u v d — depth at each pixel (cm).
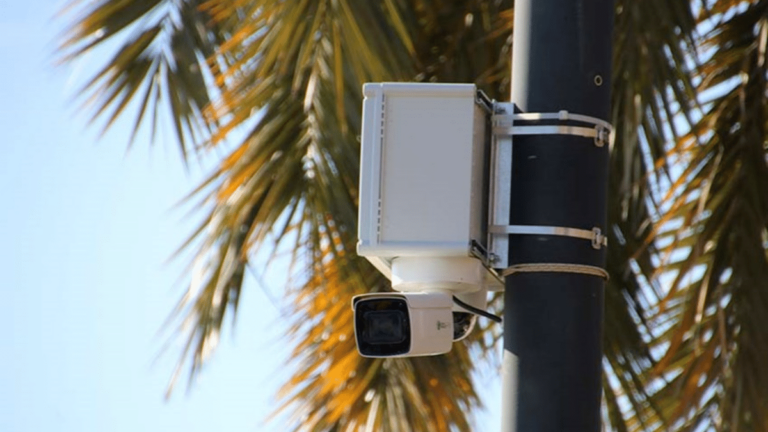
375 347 1011
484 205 1016
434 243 1002
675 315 1592
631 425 1636
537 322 983
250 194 1535
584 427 966
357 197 1527
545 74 1009
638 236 1557
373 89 1021
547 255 991
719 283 1474
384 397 1583
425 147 1014
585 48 1009
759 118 1532
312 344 1598
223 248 1552
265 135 1530
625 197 1481
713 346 1456
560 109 1005
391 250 1005
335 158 1513
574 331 980
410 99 1020
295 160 1527
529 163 1006
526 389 973
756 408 1438
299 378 1593
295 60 1525
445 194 1007
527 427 967
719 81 1566
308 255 1551
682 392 1455
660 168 1521
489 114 1025
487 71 1636
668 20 1465
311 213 1534
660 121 1455
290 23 1448
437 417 1597
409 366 1595
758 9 1575
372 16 1452
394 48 1487
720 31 1580
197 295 1568
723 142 1528
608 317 1573
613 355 1576
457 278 1015
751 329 1455
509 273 1003
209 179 1566
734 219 1495
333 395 1585
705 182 1515
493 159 1015
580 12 1012
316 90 1495
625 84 1467
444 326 1009
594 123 1006
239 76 1582
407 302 999
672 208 1470
